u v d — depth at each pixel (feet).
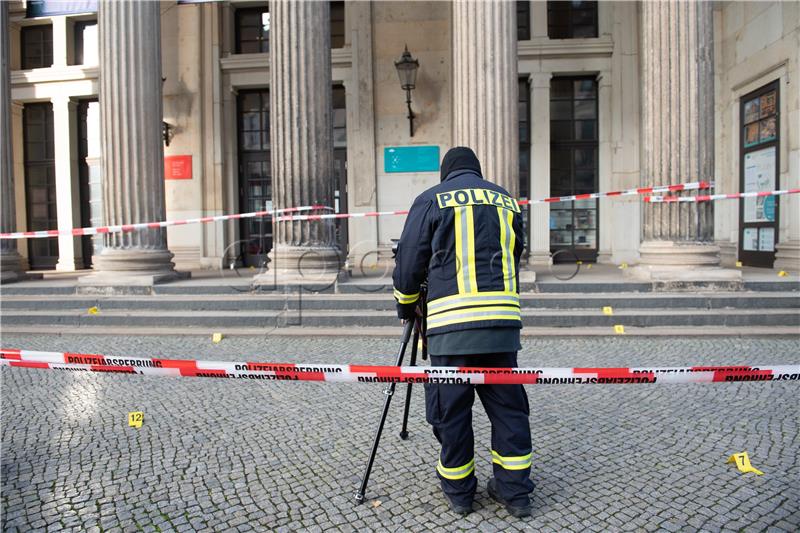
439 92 37.17
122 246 27.30
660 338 20.68
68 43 40.34
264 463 10.59
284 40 25.58
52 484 9.83
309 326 23.02
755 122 33.30
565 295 23.57
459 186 9.00
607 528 8.18
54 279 32.40
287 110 25.68
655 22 24.81
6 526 8.46
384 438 11.74
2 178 30.58
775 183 31.58
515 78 24.68
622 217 37.06
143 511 8.89
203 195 38.63
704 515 8.48
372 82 37.40
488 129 24.34
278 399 14.44
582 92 38.14
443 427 8.67
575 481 9.66
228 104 38.78
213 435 12.02
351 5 37.35
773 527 8.11
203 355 19.10
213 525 8.44
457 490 8.63
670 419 12.56
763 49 31.91
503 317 8.52
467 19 24.47
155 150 28.14
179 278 29.01
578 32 37.55
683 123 24.50
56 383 16.05
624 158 36.94
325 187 26.27
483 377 8.36
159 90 28.53
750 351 18.63
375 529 8.28
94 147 41.19
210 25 38.22
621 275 27.71
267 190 40.01
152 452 11.16
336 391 15.10
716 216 36.35
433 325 8.73
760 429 11.85
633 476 9.81
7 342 21.56
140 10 27.58
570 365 17.19
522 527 8.25
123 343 21.20
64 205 40.73
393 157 37.55
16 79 40.22
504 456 8.61
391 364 17.58
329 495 9.31
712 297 22.71
